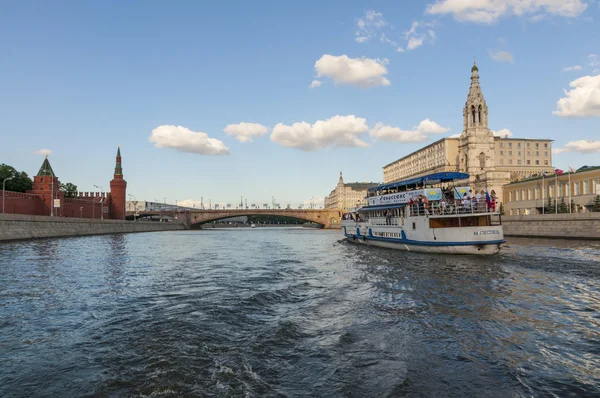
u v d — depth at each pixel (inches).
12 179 4352.9
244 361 409.7
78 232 3501.5
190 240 3080.7
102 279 987.3
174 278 1002.7
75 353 444.5
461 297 722.2
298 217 6889.8
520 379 370.3
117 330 531.8
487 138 5014.8
